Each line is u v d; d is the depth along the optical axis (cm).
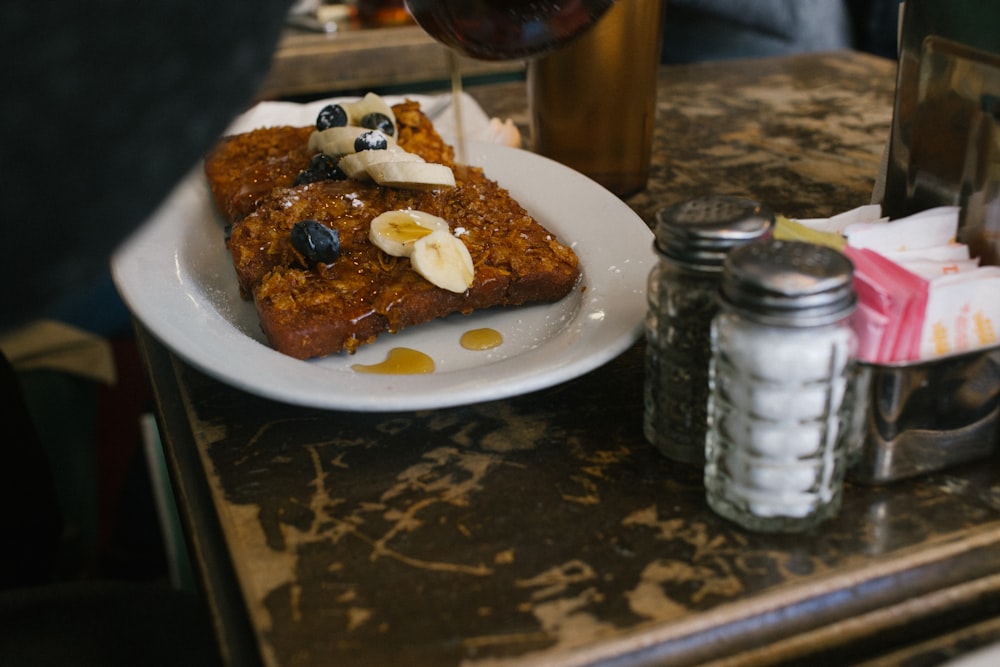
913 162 58
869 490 51
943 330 49
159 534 135
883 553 48
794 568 47
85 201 27
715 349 48
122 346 133
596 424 56
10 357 112
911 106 58
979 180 54
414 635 45
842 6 155
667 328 51
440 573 48
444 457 54
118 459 133
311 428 56
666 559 48
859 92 105
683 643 45
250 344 60
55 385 117
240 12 29
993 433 52
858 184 81
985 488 51
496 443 55
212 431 56
